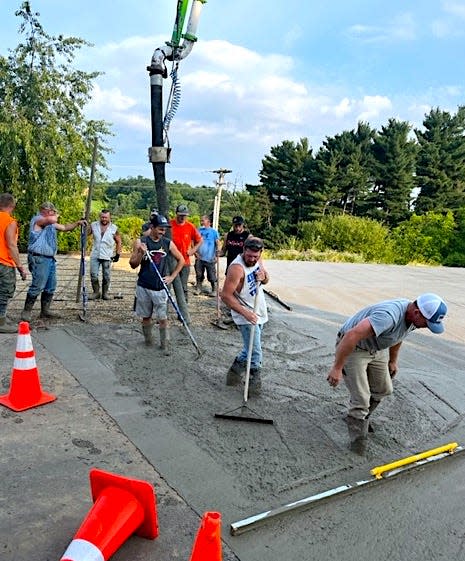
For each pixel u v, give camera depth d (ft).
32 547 9.29
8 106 51.70
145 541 9.71
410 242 125.80
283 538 10.23
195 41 22.41
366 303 37.17
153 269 19.95
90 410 14.93
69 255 53.42
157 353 20.38
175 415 15.10
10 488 10.89
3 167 51.49
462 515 11.54
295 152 172.35
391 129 171.94
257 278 16.42
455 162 171.53
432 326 12.85
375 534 10.61
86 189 57.72
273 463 12.94
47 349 19.69
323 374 20.08
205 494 11.38
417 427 16.03
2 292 20.75
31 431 13.42
